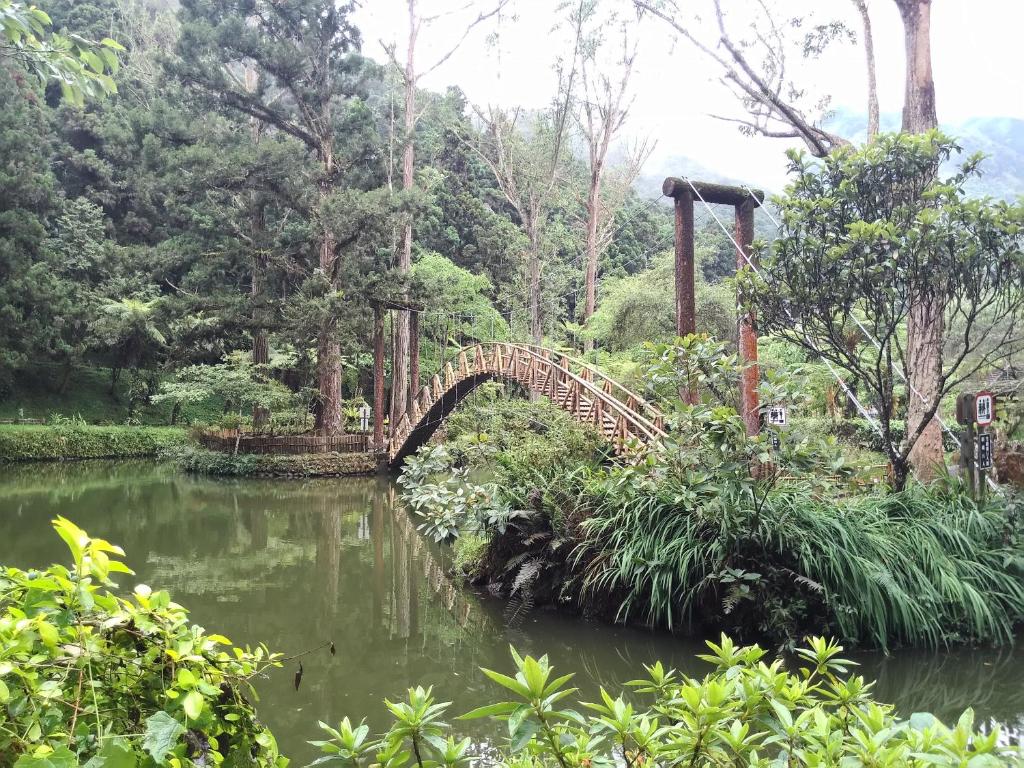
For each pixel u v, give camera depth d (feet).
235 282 85.56
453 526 26.32
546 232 95.14
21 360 75.72
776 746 10.90
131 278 88.02
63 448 73.15
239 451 63.16
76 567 5.10
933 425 25.44
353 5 67.97
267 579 27.81
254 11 67.97
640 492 21.34
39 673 4.93
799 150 22.02
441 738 5.78
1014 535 19.80
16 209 74.84
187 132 65.26
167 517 41.83
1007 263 18.69
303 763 12.73
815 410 48.01
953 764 4.16
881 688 15.49
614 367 56.65
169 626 5.36
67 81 8.82
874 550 18.53
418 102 99.45
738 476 18.43
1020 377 28.73
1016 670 16.38
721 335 57.41
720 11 31.30
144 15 112.47
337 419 66.49
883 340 21.45
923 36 27.89
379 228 62.13
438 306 67.21
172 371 92.63
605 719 5.70
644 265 110.73
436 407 55.11
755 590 18.49
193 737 5.50
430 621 22.03
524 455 25.29
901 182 20.43
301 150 64.80
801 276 20.89
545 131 88.38
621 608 19.92
